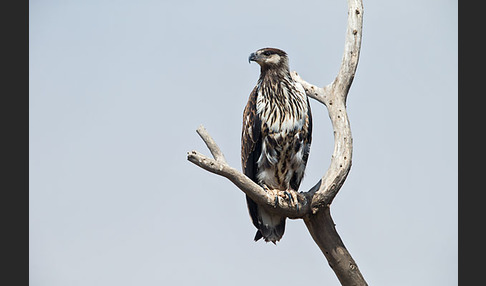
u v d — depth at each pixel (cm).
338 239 1352
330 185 1323
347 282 1362
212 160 1194
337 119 1389
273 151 1364
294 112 1348
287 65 1374
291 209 1310
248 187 1250
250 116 1370
